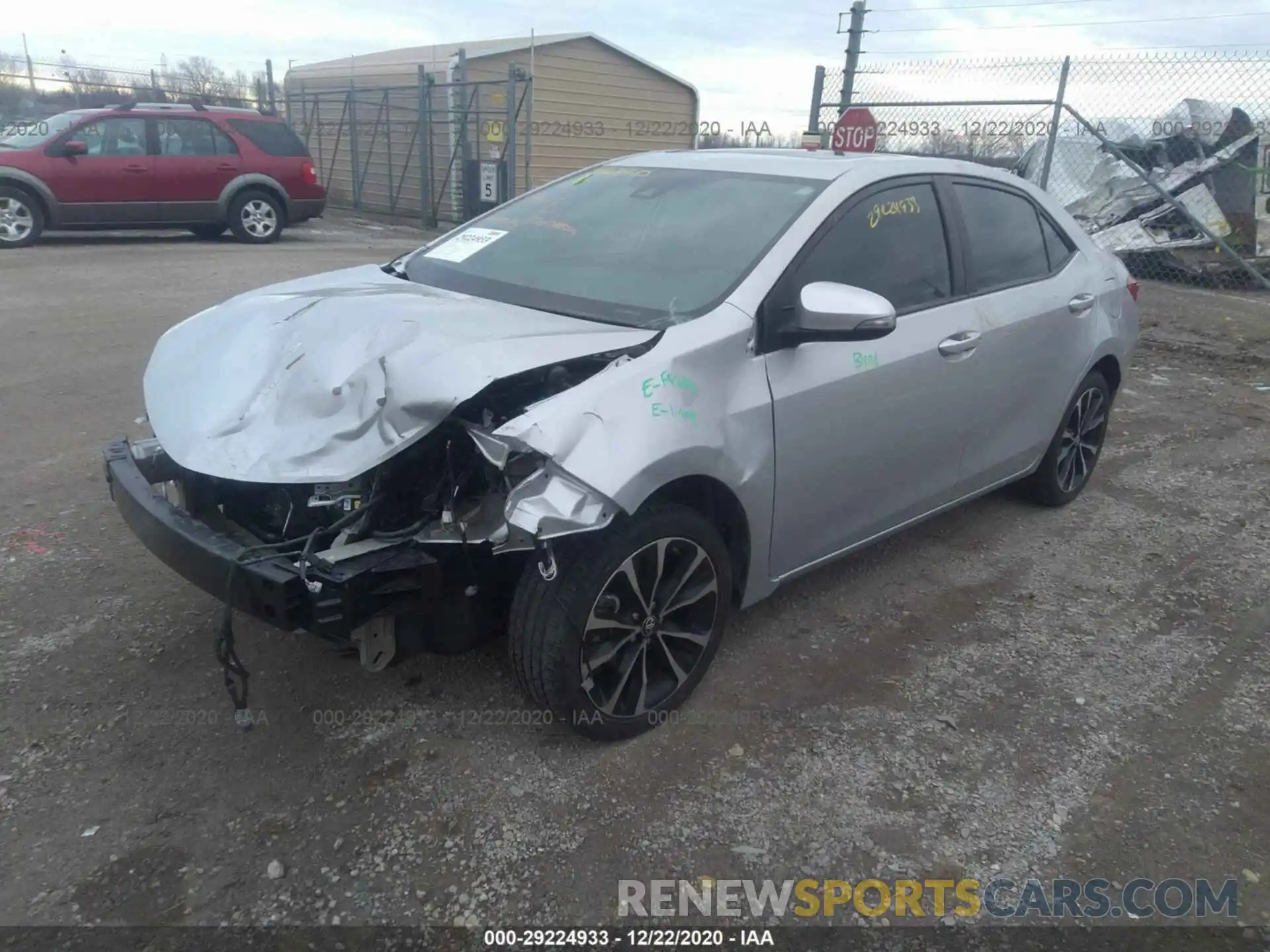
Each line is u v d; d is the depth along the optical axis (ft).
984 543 15.72
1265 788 10.11
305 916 8.06
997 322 13.66
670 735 10.46
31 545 13.88
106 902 8.09
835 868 8.83
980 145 41.16
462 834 8.96
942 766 10.21
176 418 10.12
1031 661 12.31
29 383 21.07
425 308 10.53
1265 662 12.51
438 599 9.19
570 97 59.98
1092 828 9.45
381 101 61.57
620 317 10.67
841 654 12.23
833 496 11.71
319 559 8.73
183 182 42.52
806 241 11.29
